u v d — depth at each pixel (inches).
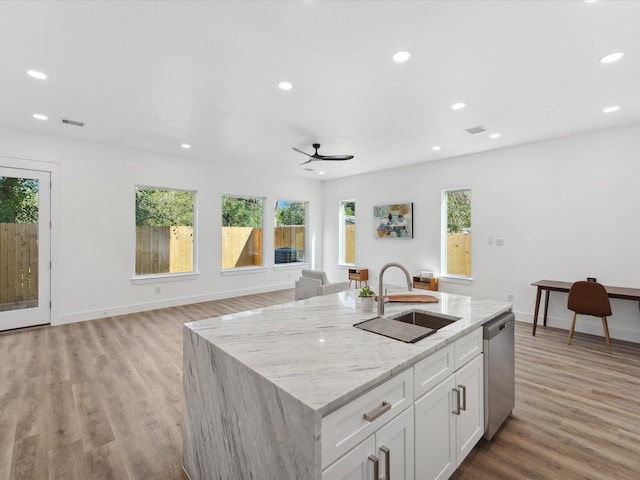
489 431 78.9
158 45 88.0
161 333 163.6
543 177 176.6
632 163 150.3
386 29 80.7
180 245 228.8
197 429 66.1
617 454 75.6
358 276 264.7
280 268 282.7
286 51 90.7
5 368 122.0
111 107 131.7
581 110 133.2
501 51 90.4
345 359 52.5
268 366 49.8
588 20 77.0
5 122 151.9
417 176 236.1
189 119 145.2
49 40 85.7
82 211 183.5
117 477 69.2
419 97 120.5
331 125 151.6
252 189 260.7
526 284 183.6
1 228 162.7
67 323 179.3
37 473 69.7
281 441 43.1
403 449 52.7
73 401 99.1
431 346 58.4
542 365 124.7
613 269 155.8
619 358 131.3
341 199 295.3
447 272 224.1
